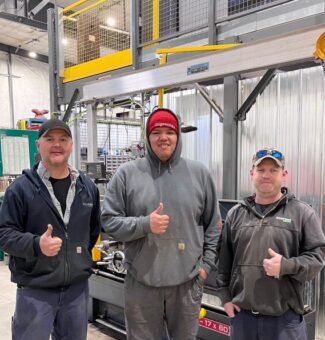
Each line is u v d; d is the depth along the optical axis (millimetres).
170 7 2740
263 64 1680
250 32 2260
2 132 4711
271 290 1377
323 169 2445
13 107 8250
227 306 1521
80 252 1659
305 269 1301
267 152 1436
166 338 1898
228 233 1550
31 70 8602
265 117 2695
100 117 4434
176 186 1527
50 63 3572
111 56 3096
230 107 2639
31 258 1521
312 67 2441
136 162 1589
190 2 2631
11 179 4840
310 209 1415
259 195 1465
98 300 2738
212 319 2014
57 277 1582
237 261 1477
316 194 2484
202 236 1611
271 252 1316
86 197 1707
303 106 2512
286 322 1396
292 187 2598
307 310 1881
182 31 2586
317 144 2465
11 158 4777
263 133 2709
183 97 3180
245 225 1463
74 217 1651
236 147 2672
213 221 1648
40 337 1580
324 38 1403
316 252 1344
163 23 2795
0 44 7863
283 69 2486
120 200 1545
